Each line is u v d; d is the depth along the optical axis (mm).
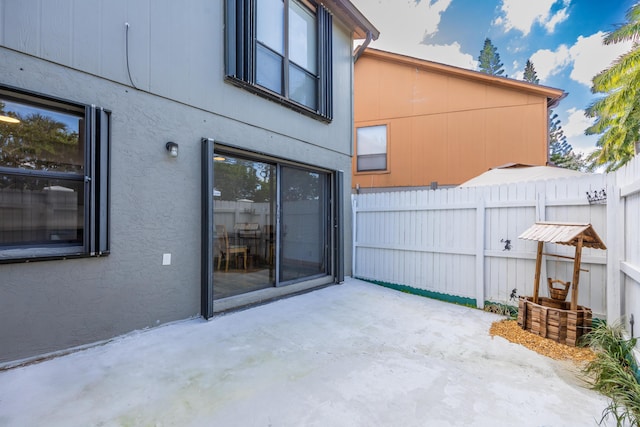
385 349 3240
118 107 3277
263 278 4895
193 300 3947
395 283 5953
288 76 5137
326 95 5898
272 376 2629
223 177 4340
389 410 2203
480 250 4844
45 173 2904
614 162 11086
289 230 5328
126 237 3340
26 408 2113
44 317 2830
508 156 8781
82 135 3092
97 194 3098
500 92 8883
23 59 2725
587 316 3412
